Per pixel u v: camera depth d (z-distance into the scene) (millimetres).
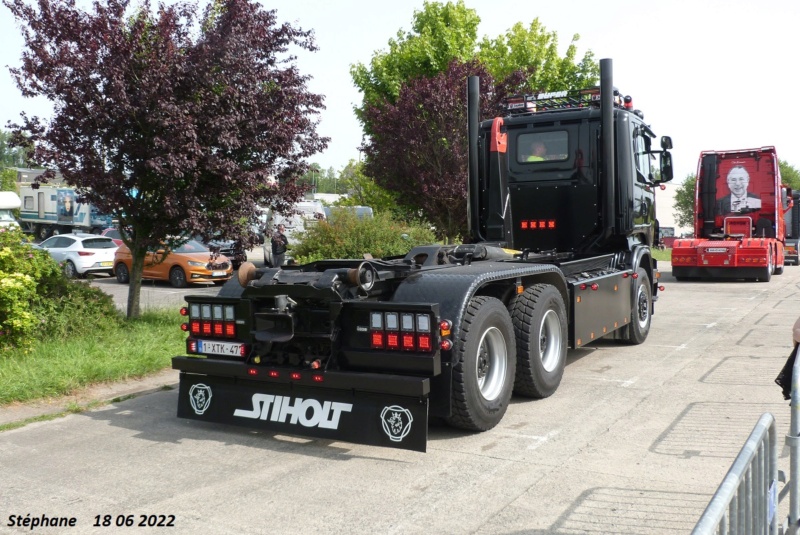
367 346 5027
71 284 9047
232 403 5500
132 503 4172
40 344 7891
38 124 8914
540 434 5430
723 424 5578
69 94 8477
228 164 8820
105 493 4328
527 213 9328
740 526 2494
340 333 5129
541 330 6344
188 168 8594
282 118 9492
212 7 9492
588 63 22500
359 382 4883
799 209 27578
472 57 20094
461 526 3809
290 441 5391
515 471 4629
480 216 9297
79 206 36906
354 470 4711
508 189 9000
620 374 7500
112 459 4965
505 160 8695
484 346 5535
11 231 8477
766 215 21578
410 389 4719
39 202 39438
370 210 17531
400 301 5293
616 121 8844
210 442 5363
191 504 4145
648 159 10023
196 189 9359
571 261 7719
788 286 18344
